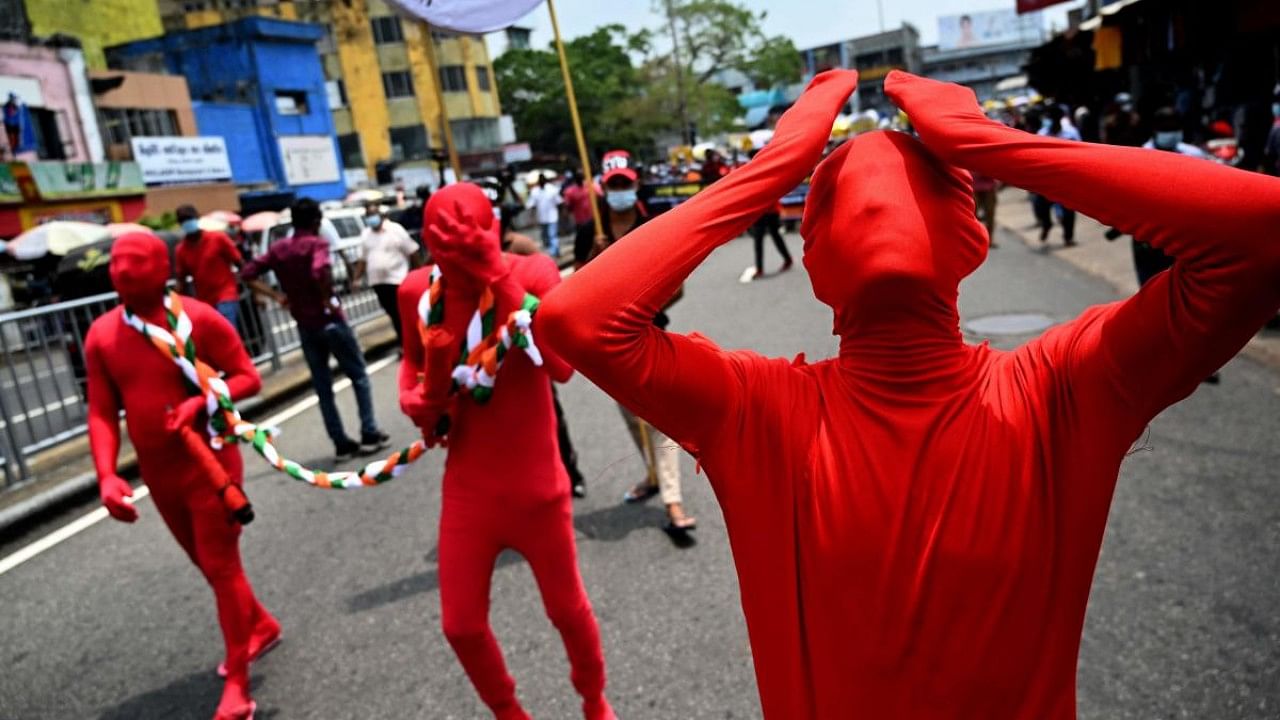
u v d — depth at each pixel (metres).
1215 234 0.85
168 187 23.55
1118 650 2.93
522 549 2.55
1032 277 9.77
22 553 5.04
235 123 30.03
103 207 21.11
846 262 1.03
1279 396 5.10
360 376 6.34
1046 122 16.59
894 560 1.05
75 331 7.20
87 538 5.17
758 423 1.12
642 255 1.04
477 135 48.97
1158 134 6.38
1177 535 3.63
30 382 8.08
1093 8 20.23
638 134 55.31
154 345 2.97
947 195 1.04
